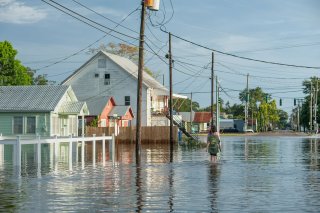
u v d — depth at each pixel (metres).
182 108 174.12
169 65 55.59
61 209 14.44
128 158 35.06
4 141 27.55
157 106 83.62
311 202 15.56
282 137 92.50
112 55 79.56
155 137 59.38
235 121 163.00
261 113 185.38
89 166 28.09
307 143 63.19
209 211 14.13
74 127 61.72
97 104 70.06
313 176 22.91
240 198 16.34
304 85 156.00
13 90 59.12
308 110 151.12
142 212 13.99
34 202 15.62
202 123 149.62
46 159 33.38
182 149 47.84
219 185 19.62
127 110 72.88
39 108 55.41
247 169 26.41
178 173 24.27
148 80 81.38
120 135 59.19
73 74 77.94
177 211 14.12
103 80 77.25
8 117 56.34
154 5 37.38
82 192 17.73
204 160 32.94
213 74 70.06
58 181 20.89
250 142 66.88
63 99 58.78
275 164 29.78
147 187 19.06
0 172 24.58
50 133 55.59
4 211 14.14
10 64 71.06
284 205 15.05
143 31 37.78
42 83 106.25
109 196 16.81
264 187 19.02
